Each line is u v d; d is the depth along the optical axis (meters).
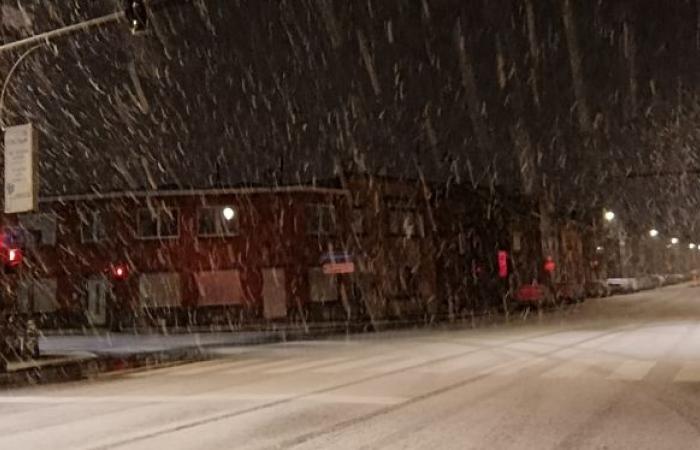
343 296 45.00
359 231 47.19
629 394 12.29
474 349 21.08
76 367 21.27
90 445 9.42
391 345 24.03
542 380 14.19
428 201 53.03
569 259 79.44
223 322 43.66
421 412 11.08
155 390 14.98
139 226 44.72
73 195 45.00
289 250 44.00
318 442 9.17
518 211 65.75
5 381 18.22
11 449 9.30
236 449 8.95
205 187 45.75
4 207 20.61
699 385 13.20
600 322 32.12
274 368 18.36
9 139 19.97
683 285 100.06
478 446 8.73
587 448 8.52
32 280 44.88
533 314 44.00
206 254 44.22
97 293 44.88
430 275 52.44
